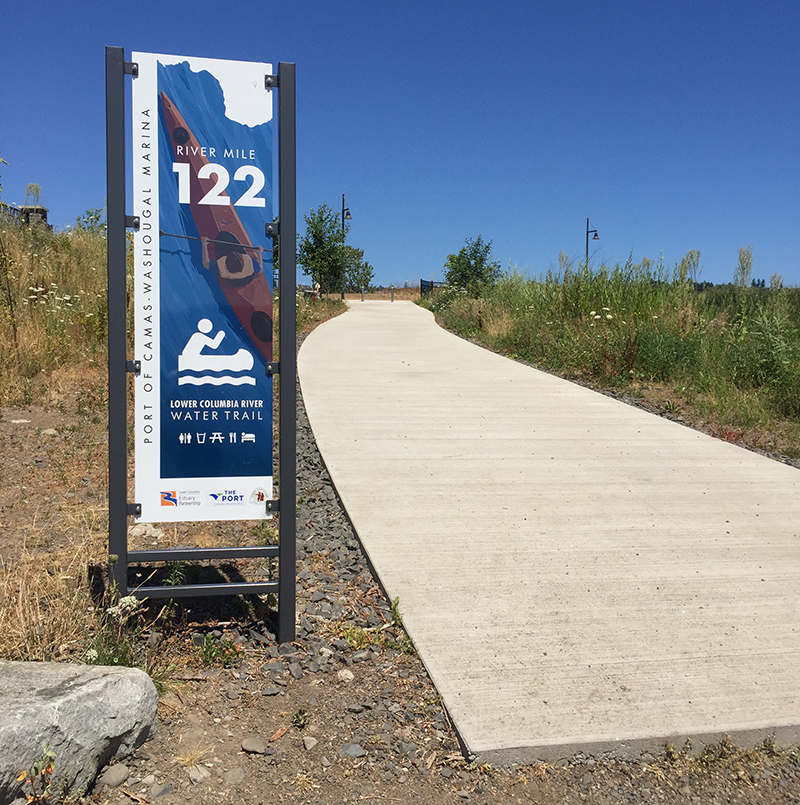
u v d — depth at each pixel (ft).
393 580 13.92
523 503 18.35
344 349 46.26
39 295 33.81
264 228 11.46
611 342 37.68
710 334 38.14
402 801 8.49
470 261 102.63
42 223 51.31
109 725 8.27
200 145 11.13
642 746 9.46
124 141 10.94
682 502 18.80
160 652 11.06
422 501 18.33
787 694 10.55
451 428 25.66
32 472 19.04
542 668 11.06
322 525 17.30
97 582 12.82
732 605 13.29
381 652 11.62
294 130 11.34
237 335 11.46
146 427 11.31
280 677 10.81
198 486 11.51
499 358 43.42
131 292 33.01
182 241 11.20
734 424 27.61
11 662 8.84
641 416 28.27
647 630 12.31
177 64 10.98
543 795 8.71
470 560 14.92
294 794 8.46
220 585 11.67
